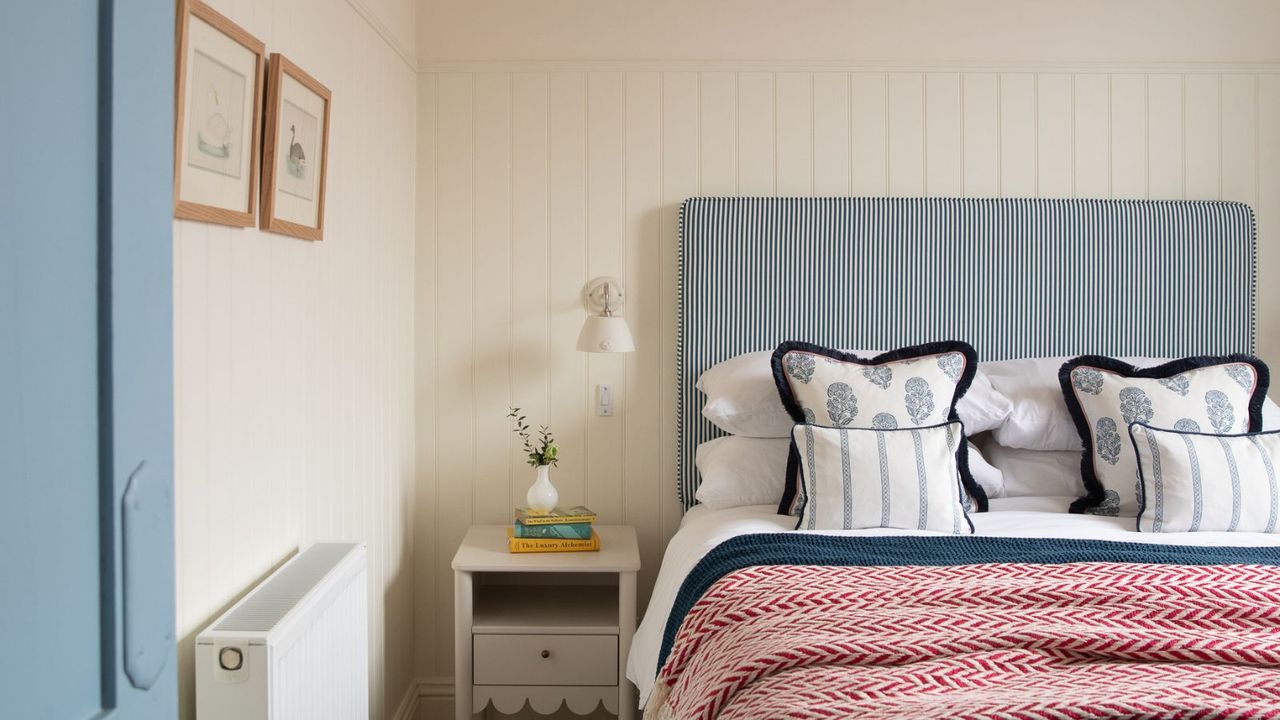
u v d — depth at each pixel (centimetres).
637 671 263
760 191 331
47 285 68
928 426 270
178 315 158
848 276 326
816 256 326
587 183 329
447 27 327
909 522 255
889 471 256
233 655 156
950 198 328
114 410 74
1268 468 257
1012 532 253
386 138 290
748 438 296
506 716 329
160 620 81
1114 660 168
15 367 64
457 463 333
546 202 330
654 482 334
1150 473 260
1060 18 330
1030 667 163
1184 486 255
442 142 328
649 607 277
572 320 331
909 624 177
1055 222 327
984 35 330
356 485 262
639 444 333
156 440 81
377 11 276
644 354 332
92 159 73
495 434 332
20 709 65
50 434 68
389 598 298
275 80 188
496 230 329
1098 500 278
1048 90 331
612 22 329
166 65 82
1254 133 332
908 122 330
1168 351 329
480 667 289
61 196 69
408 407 322
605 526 332
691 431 326
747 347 326
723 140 330
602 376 332
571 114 329
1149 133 332
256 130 182
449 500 333
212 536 171
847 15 330
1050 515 270
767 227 325
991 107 331
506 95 328
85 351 72
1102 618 180
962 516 256
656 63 329
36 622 67
